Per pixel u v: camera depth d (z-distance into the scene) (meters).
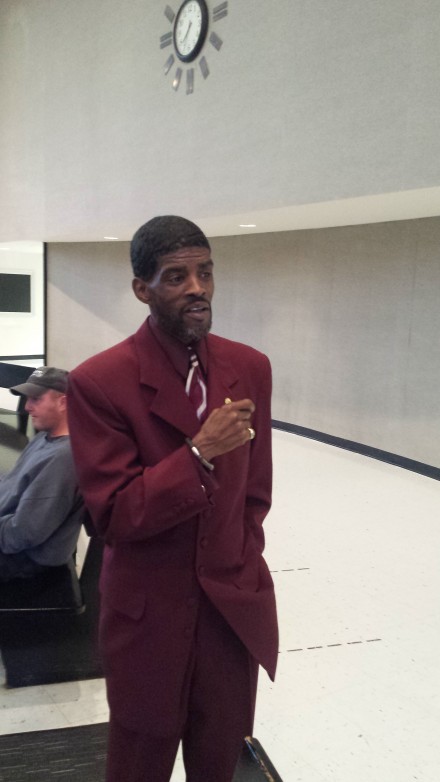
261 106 4.58
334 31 3.95
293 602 2.74
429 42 3.38
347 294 5.75
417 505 4.21
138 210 6.18
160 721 1.01
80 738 1.81
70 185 7.35
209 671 1.04
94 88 6.71
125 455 0.93
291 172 4.37
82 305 9.36
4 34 8.38
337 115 3.97
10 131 8.55
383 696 2.11
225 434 0.88
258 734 1.90
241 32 4.72
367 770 1.77
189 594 1.00
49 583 2.13
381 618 2.64
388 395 5.41
